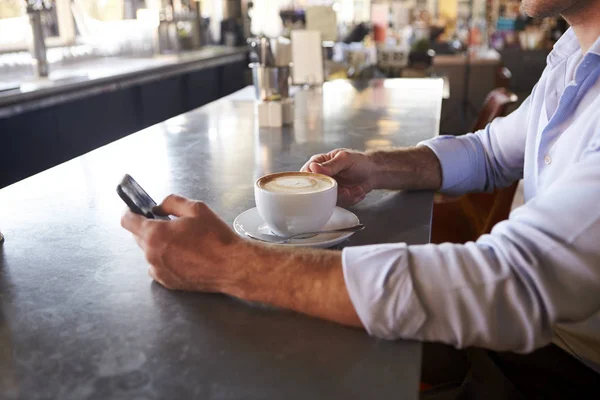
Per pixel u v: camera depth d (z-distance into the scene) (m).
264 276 0.69
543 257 0.65
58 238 0.91
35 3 3.14
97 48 4.50
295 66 2.89
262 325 0.66
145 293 0.73
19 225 0.97
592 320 0.97
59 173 1.30
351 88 2.88
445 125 5.04
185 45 5.43
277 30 4.28
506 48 6.98
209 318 0.67
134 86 3.83
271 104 1.87
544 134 0.97
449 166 1.24
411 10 6.65
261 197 0.85
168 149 1.56
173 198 0.78
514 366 1.08
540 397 1.03
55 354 0.59
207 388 0.54
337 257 0.69
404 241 0.90
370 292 0.64
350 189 1.09
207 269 0.71
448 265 0.65
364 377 0.56
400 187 1.20
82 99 3.24
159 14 4.88
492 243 0.68
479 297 0.63
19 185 1.20
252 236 0.87
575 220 0.65
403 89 2.82
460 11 8.25
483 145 1.33
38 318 0.67
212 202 1.09
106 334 0.63
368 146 1.59
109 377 0.56
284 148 1.57
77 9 4.36
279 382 0.55
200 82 5.00
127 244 0.88
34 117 2.84
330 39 3.44
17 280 0.76
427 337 0.64
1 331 0.64
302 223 0.84
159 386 0.54
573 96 0.92
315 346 0.62
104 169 1.33
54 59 3.95
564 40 1.11
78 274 0.78
